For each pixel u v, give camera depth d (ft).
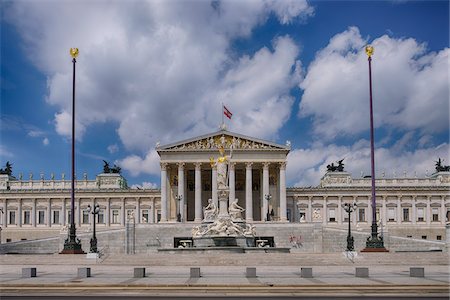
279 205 453.99
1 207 503.61
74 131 226.58
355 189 495.41
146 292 115.85
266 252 242.37
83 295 111.45
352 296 109.19
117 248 361.71
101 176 518.78
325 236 365.61
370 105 225.35
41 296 109.91
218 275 155.53
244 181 490.08
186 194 467.11
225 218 266.16
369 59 227.81
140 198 500.74
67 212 501.15
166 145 447.42
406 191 495.41
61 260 210.59
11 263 208.64
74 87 227.61
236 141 449.06
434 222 493.36
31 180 514.27
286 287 120.47
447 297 107.76
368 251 220.64
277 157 447.42
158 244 365.40
